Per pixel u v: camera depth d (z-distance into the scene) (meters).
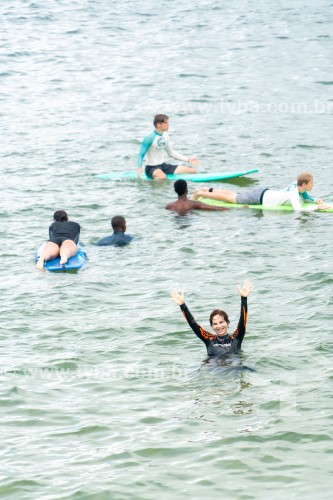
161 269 44.38
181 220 52.69
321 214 53.22
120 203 56.16
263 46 108.25
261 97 85.38
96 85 90.44
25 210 54.22
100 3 139.50
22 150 68.38
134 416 29.41
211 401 30.22
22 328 37.06
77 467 26.33
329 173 62.00
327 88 88.44
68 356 34.25
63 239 46.56
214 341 33.72
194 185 60.44
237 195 55.66
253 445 27.31
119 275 43.62
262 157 66.25
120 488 25.08
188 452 27.05
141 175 62.41
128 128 75.19
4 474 25.94
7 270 44.47
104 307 39.44
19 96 86.00
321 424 28.38
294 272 43.06
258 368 32.44
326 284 41.16
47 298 40.47
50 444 27.75
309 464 26.19
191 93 87.12
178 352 34.44
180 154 62.69
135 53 105.06
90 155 67.38
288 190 54.81
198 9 135.25
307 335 35.44
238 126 75.31
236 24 122.69
